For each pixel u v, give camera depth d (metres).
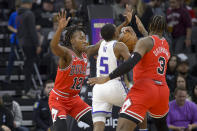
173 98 13.22
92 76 10.95
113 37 8.90
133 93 7.97
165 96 8.08
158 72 8.04
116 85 8.69
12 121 12.56
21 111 14.95
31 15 14.84
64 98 9.17
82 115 9.33
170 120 12.38
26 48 14.90
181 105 12.38
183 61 14.24
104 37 8.91
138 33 11.29
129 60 7.62
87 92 10.88
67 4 14.09
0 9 19.95
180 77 13.18
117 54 8.74
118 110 10.98
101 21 11.62
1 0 20.33
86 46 9.41
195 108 12.38
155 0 15.98
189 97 13.52
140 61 8.05
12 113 12.70
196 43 18.17
